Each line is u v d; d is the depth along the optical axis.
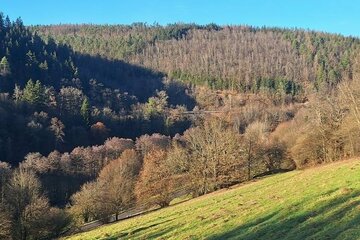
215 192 65.19
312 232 22.31
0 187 84.88
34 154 132.25
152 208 73.19
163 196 70.88
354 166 40.25
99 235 38.19
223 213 33.09
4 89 192.50
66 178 126.38
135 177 86.12
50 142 155.50
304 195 31.22
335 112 80.56
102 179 88.25
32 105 176.00
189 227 31.11
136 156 117.94
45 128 159.50
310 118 91.56
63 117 181.00
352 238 19.66
